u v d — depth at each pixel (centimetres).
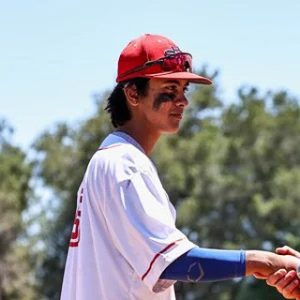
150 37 523
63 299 515
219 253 475
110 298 493
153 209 484
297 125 5319
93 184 502
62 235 5269
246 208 4966
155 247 478
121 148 504
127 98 520
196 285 4703
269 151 5191
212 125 5347
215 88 5316
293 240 4753
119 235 490
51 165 4997
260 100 5475
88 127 4800
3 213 5022
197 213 4781
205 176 4881
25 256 5109
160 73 514
